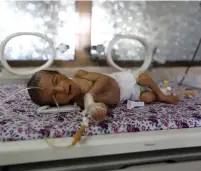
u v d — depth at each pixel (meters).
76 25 1.78
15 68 1.67
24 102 1.15
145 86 1.27
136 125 0.96
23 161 0.81
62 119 0.96
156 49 1.93
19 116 0.97
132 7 1.85
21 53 1.71
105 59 1.88
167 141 0.94
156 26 1.93
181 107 1.18
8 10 1.63
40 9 1.69
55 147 0.83
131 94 1.25
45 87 1.00
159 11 1.91
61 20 1.75
